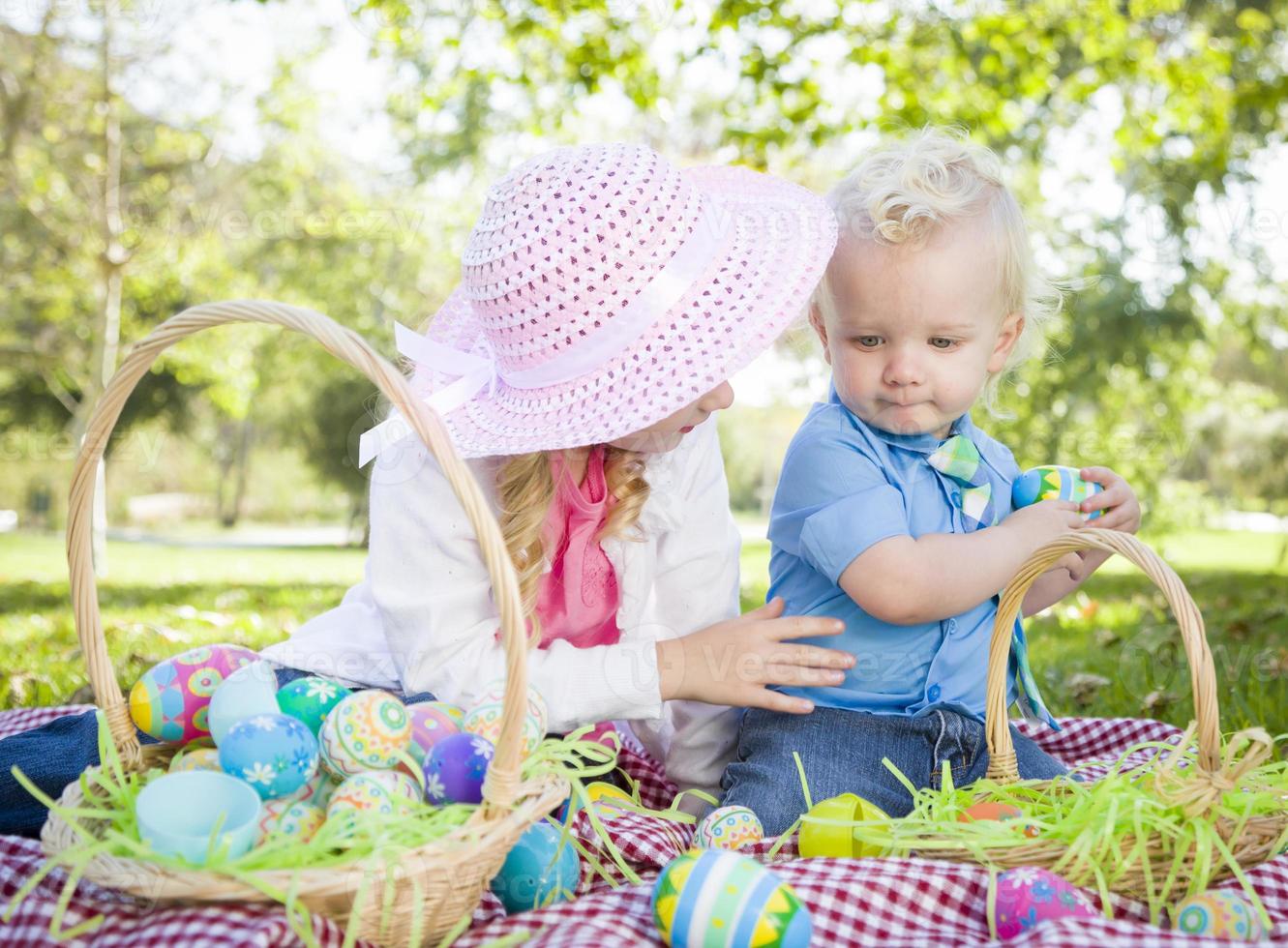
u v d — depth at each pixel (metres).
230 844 1.32
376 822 1.36
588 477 2.02
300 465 22.56
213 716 1.62
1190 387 12.54
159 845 1.32
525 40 8.71
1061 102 10.70
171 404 21.75
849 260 2.03
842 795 1.76
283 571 10.44
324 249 15.07
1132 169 11.32
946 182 2.04
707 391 1.74
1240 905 1.43
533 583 1.95
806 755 2.01
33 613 6.15
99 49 11.08
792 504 2.14
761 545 12.12
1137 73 8.20
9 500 19.86
